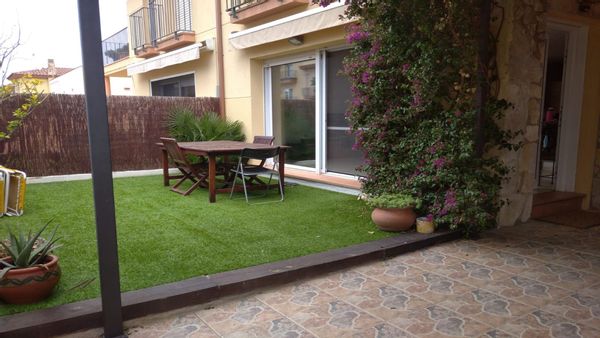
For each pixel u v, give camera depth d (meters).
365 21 4.79
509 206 4.77
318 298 3.02
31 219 4.83
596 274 3.42
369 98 4.91
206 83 9.66
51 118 7.51
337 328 2.60
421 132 4.46
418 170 4.54
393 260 3.81
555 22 5.20
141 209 5.37
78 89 17.52
